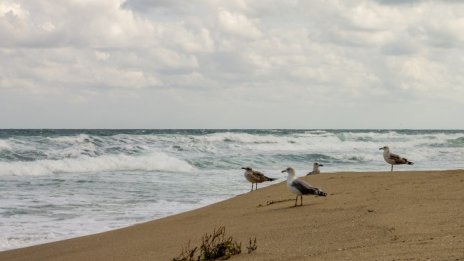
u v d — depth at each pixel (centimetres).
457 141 6091
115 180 2362
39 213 1521
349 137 6431
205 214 1316
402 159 1952
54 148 3550
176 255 856
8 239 1206
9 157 3153
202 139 4784
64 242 1144
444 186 1272
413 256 595
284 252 745
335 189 1419
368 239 764
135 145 4050
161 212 1555
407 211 956
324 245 761
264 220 1095
